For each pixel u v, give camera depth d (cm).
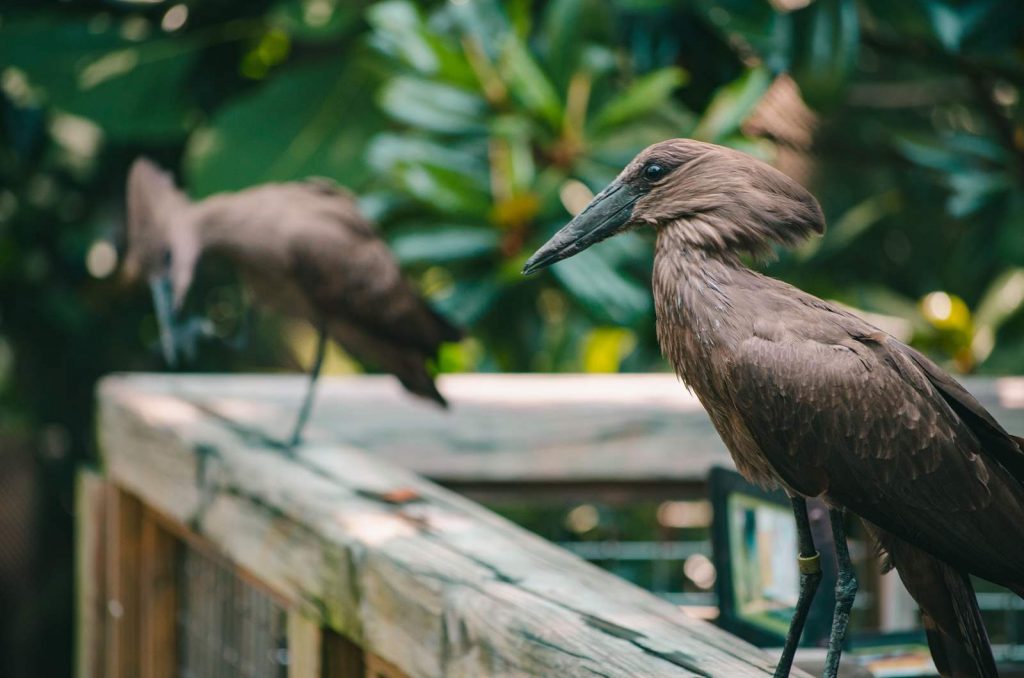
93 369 1066
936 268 1023
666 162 332
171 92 930
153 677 596
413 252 772
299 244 586
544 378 650
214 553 545
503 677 333
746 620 432
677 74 764
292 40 956
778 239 322
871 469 305
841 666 378
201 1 931
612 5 805
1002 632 686
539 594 353
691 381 326
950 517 305
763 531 426
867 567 594
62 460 1069
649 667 301
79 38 913
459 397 610
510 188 769
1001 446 318
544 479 603
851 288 924
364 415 606
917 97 927
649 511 879
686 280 323
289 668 459
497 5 806
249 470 494
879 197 981
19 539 1055
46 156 1010
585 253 774
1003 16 704
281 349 1054
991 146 822
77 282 1036
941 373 321
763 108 862
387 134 865
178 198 618
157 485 575
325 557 429
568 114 788
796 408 307
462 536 413
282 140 861
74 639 1077
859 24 785
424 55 775
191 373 1054
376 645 396
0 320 1035
